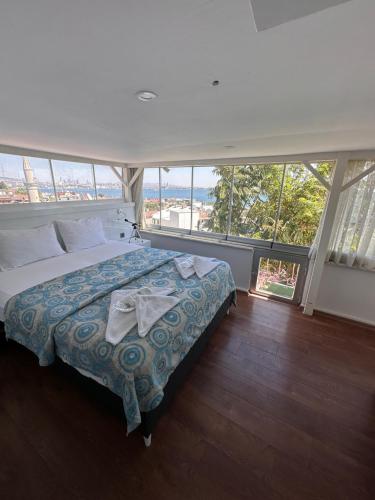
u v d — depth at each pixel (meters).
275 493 1.13
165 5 0.54
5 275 2.12
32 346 1.53
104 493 1.11
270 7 0.50
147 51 0.75
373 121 1.44
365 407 1.61
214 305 2.14
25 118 1.49
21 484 1.15
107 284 1.96
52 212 2.93
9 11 0.56
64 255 2.78
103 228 3.69
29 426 1.41
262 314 2.80
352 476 1.20
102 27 0.63
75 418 1.46
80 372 1.36
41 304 1.62
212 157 3.10
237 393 1.68
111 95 1.12
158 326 1.42
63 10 0.56
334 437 1.40
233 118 1.45
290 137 1.90
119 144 2.30
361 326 2.58
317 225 2.90
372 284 2.54
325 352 2.15
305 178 2.87
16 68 0.86
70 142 2.24
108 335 1.29
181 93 1.09
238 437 1.38
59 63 0.83
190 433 1.39
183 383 1.75
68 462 1.23
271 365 1.97
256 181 3.20
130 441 1.34
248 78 0.93
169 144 2.29
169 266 2.50
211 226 3.76
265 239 3.30
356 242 2.49
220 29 0.63
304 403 1.62
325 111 1.29
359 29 0.61
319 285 2.82
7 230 2.43
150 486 1.14
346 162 2.29
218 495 1.11
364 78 0.90
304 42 0.68
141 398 1.20
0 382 1.71
